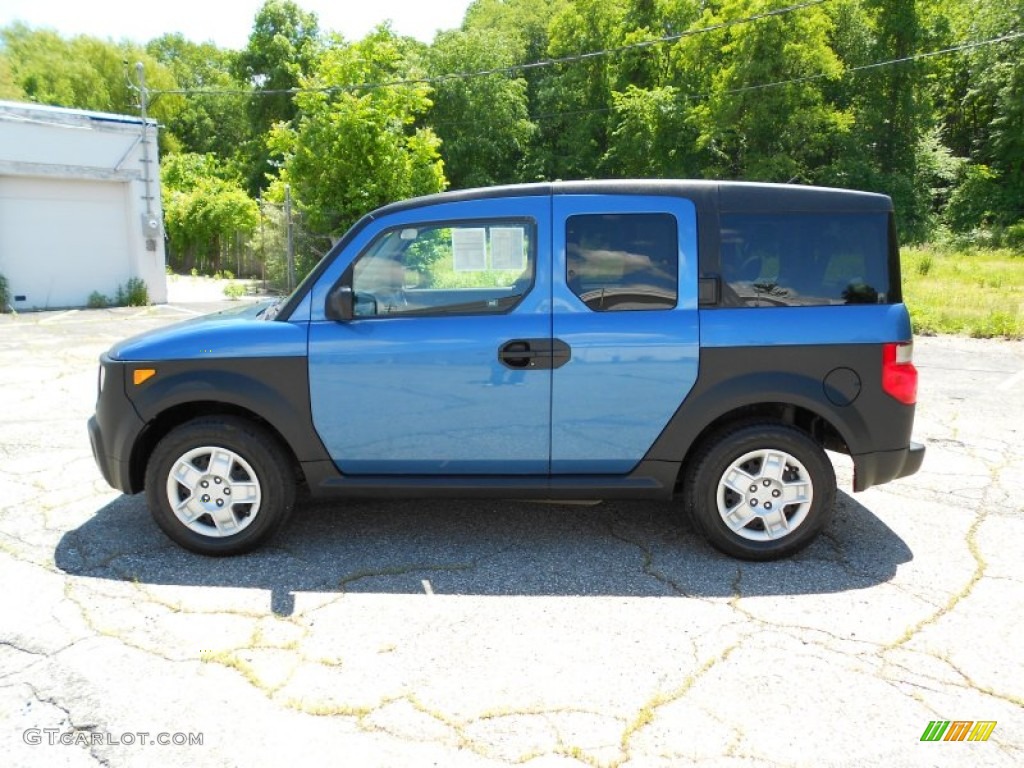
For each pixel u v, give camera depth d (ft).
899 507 15.62
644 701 9.01
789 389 12.37
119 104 153.07
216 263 87.30
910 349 12.71
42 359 32.48
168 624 10.80
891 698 9.08
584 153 146.41
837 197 12.78
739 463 12.69
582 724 8.58
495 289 12.80
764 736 8.37
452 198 13.00
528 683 9.39
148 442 13.60
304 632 10.61
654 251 12.63
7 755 8.03
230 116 173.17
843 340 12.45
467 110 142.10
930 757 8.04
